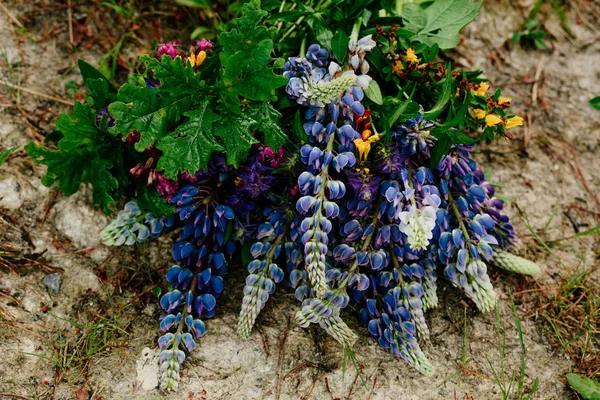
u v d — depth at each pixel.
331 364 2.35
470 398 2.36
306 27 2.52
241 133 2.19
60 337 2.31
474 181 2.49
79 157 2.34
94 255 2.52
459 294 2.58
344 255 2.25
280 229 2.32
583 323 2.61
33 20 2.92
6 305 2.34
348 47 2.24
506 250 2.66
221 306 2.45
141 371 2.28
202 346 2.34
